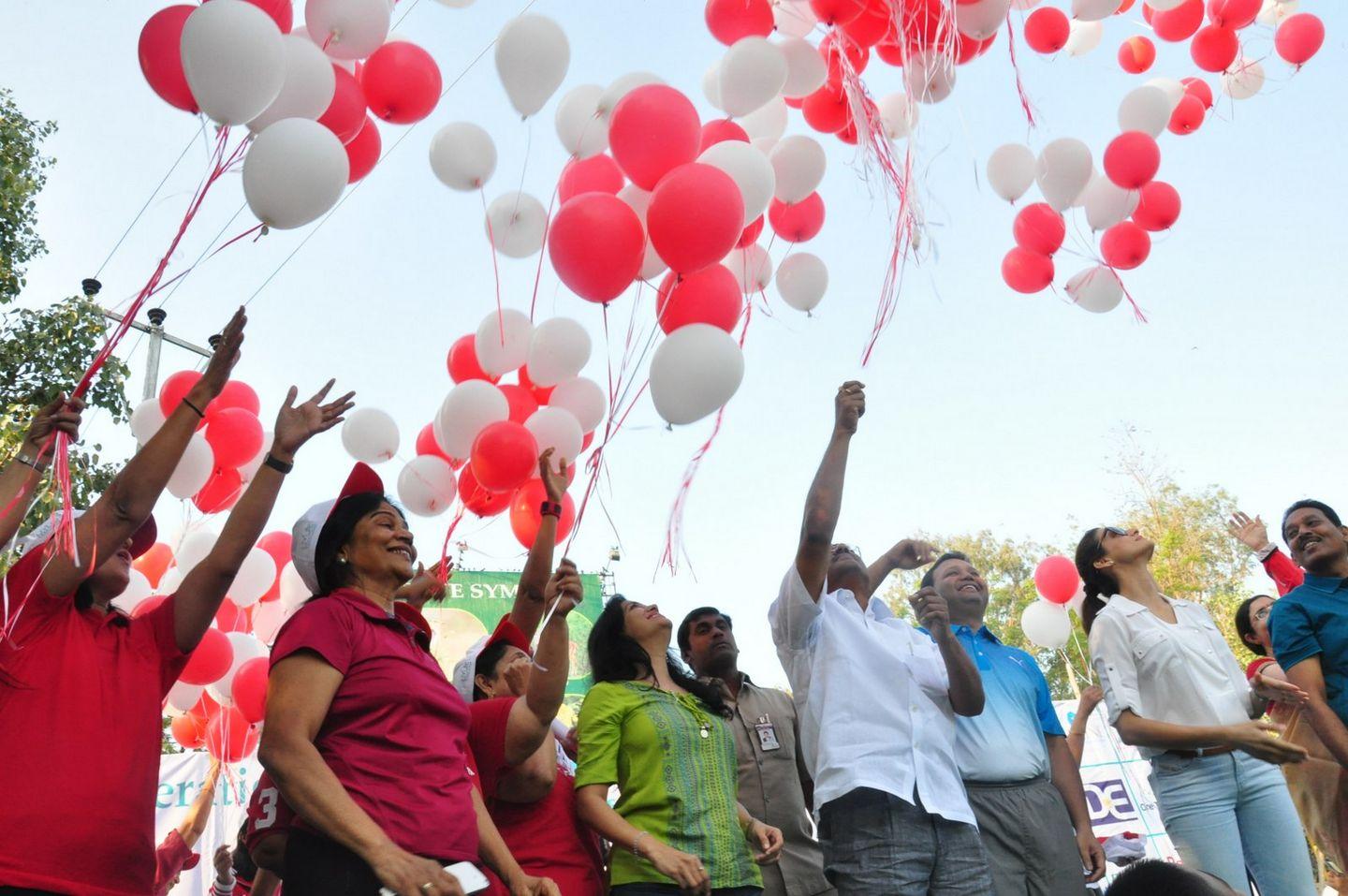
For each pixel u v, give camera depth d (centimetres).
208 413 348
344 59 303
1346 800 371
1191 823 350
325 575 234
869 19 320
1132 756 655
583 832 284
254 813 258
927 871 302
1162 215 404
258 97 255
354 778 197
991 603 1722
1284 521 375
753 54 319
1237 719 361
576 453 338
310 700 197
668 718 285
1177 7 425
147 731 218
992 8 318
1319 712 337
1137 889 105
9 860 187
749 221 311
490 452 319
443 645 966
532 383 362
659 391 288
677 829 269
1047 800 357
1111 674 369
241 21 249
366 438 378
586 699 292
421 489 353
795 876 339
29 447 231
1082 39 455
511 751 261
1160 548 1493
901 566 387
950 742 327
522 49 311
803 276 364
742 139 335
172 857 438
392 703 205
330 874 190
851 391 325
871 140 322
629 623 312
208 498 360
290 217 263
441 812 199
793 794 352
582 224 285
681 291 298
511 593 1008
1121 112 417
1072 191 383
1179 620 382
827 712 321
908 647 344
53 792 196
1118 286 420
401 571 234
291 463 235
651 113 293
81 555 218
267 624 469
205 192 257
